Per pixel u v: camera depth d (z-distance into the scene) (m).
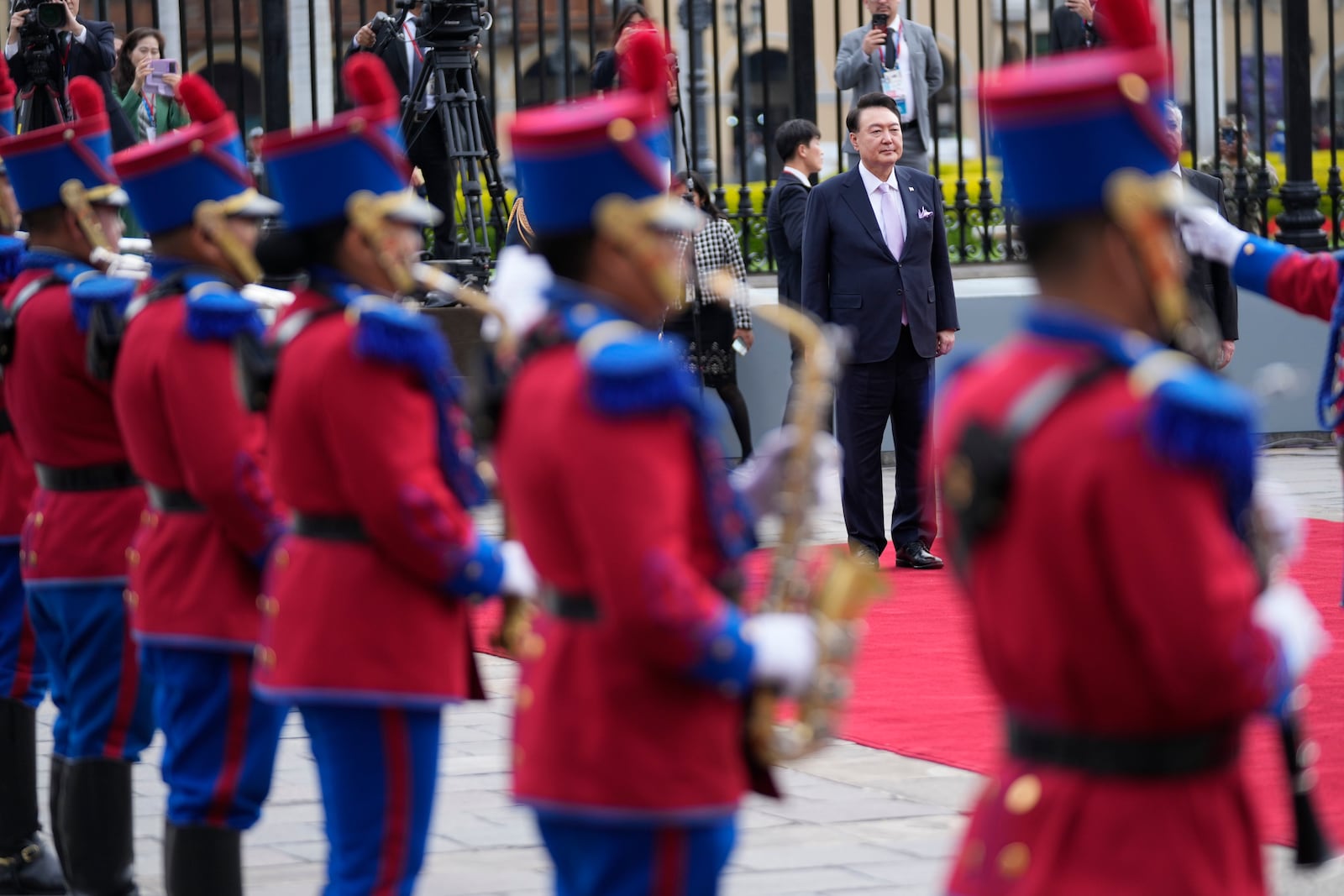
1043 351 7.98
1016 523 7.83
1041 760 8.12
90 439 15.03
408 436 11.40
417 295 31.73
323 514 11.88
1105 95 7.80
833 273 29.58
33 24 27.33
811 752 9.67
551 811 9.51
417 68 36.84
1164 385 7.45
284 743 20.88
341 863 11.94
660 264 9.41
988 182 43.81
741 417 38.91
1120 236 7.91
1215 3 44.00
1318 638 8.66
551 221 9.52
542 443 9.14
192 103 14.12
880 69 39.94
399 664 11.73
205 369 13.07
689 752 9.41
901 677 22.62
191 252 13.74
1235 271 15.52
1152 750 7.89
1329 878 14.75
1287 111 44.47
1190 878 7.86
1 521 17.06
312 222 12.01
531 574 11.63
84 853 15.09
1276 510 8.47
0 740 16.56
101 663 15.09
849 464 29.69
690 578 8.93
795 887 15.30
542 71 38.94
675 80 36.19
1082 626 7.73
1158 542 7.45
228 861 13.77
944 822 17.08
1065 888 7.92
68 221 15.44
